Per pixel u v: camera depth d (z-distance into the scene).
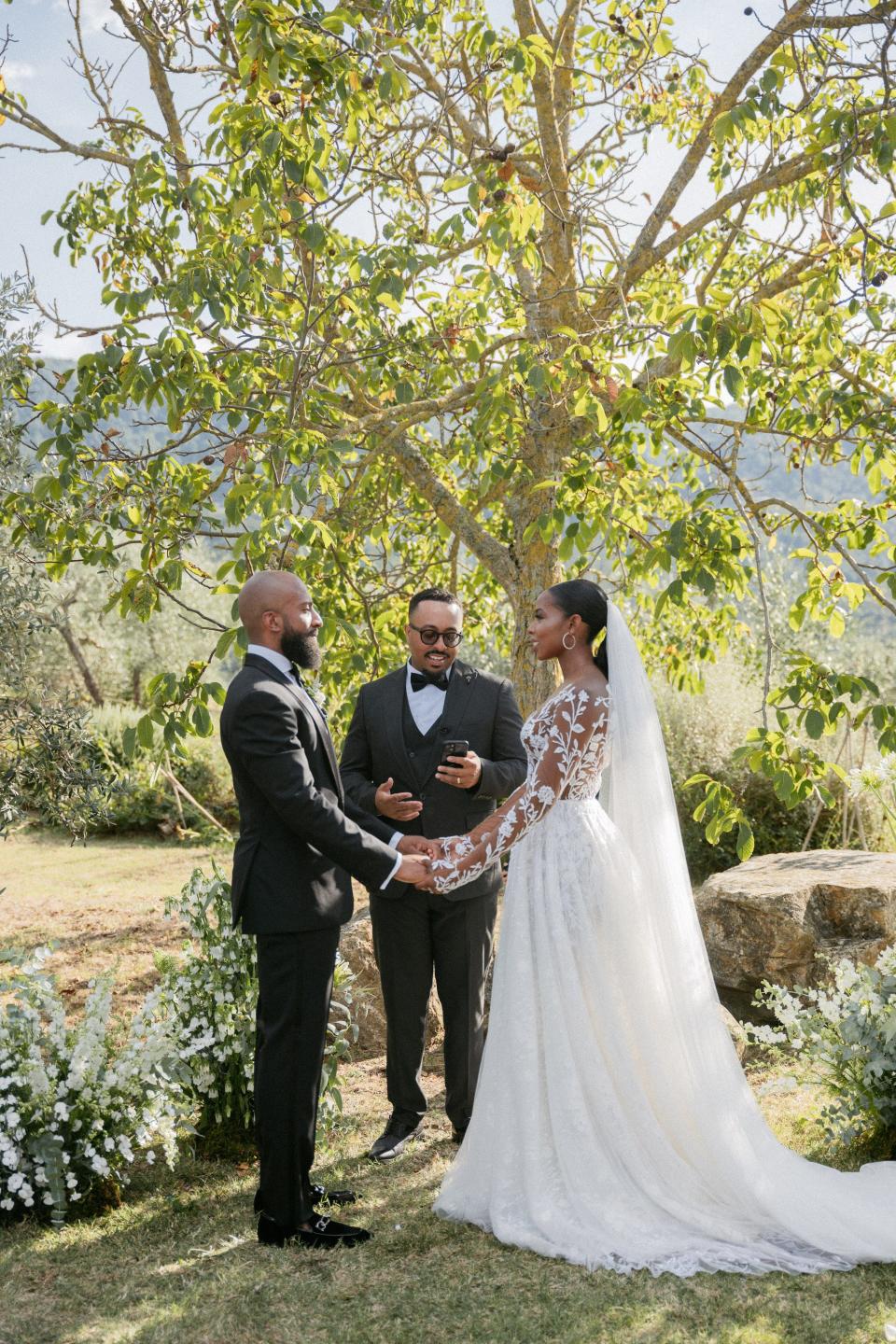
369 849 2.82
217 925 3.66
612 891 2.95
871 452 5.17
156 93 5.46
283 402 5.10
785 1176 2.91
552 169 5.46
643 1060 2.91
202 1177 3.34
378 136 5.12
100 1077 3.14
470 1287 2.55
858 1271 2.60
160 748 4.08
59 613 4.40
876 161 4.08
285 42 3.65
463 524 6.05
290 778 2.75
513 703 3.72
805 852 5.39
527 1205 2.82
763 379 5.19
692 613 7.06
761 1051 4.31
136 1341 2.35
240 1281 2.62
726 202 5.26
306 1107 2.83
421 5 5.07
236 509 3.92
